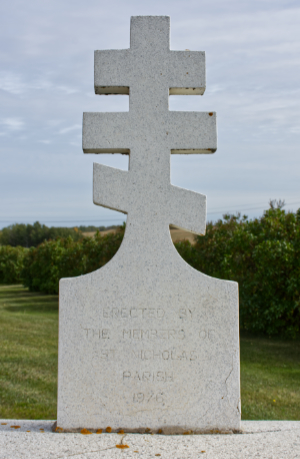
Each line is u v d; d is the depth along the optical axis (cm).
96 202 408
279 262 1002
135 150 411
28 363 797
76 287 395
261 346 959
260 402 585
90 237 1862
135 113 412
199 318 393
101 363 388
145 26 419
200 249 1309
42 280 2197
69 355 389
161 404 384
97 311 393
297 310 1037
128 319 393
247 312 1063
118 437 362
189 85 414
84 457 314
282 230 1059
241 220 1277
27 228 7656
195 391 386
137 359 389
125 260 399
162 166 410
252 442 350
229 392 386
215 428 382
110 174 409
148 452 326
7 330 1162
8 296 2142
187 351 390
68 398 385
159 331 392
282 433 376
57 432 377
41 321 1323
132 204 407
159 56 416
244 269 1114
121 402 384
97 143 411
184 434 376
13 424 404
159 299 395
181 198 407
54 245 2125
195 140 411
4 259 3238
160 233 404
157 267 399
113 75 414
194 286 396
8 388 640
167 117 412
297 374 729
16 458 311
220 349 390
